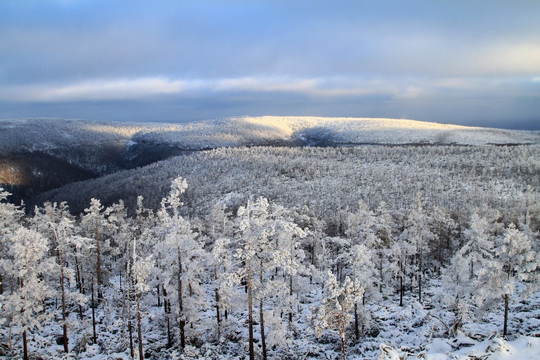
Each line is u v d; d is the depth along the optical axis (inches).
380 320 1325.0
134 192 5182.1
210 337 1194.6
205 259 1134.4
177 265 1095.6
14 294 911.7
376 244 1366.9
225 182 5369.1
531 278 936.9
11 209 1541.6
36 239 916.6
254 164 6127.0
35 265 938.1
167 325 1219.2
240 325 1285.7
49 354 1059.3
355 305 1168.2
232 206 4266.7
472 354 695.1
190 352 1074.1
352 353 1069.1
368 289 1232.2
